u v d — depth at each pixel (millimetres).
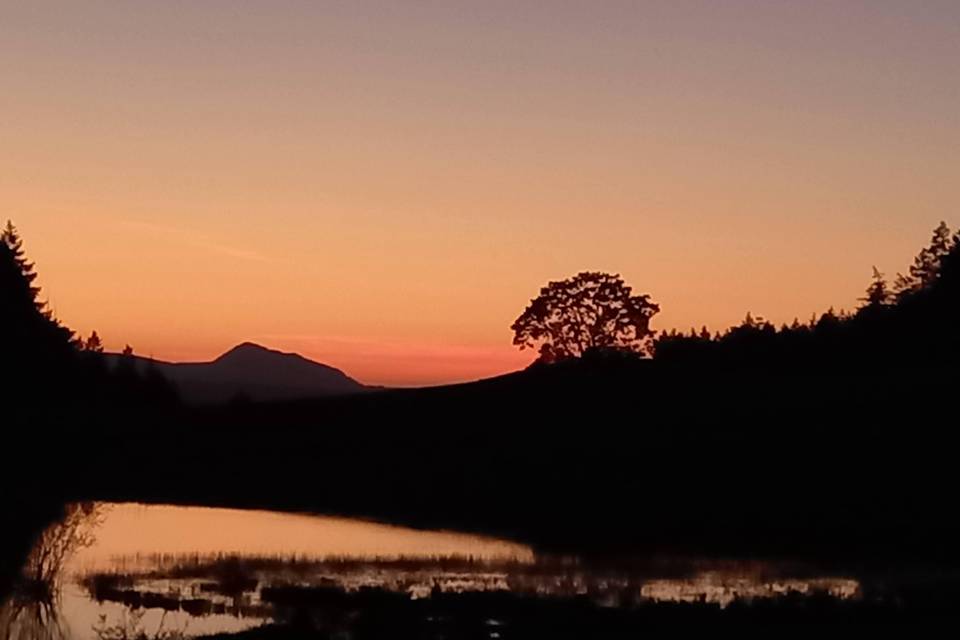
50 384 183750
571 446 122000
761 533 81625
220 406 178875
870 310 168625
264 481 122500
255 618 47812
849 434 110250
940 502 87812
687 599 52562
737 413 125812
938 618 46812
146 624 46625
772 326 174500
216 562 64312
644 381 156500
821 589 55125
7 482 118188
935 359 144375
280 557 67438
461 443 133125
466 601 50281
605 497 100500
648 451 115500
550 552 72375
